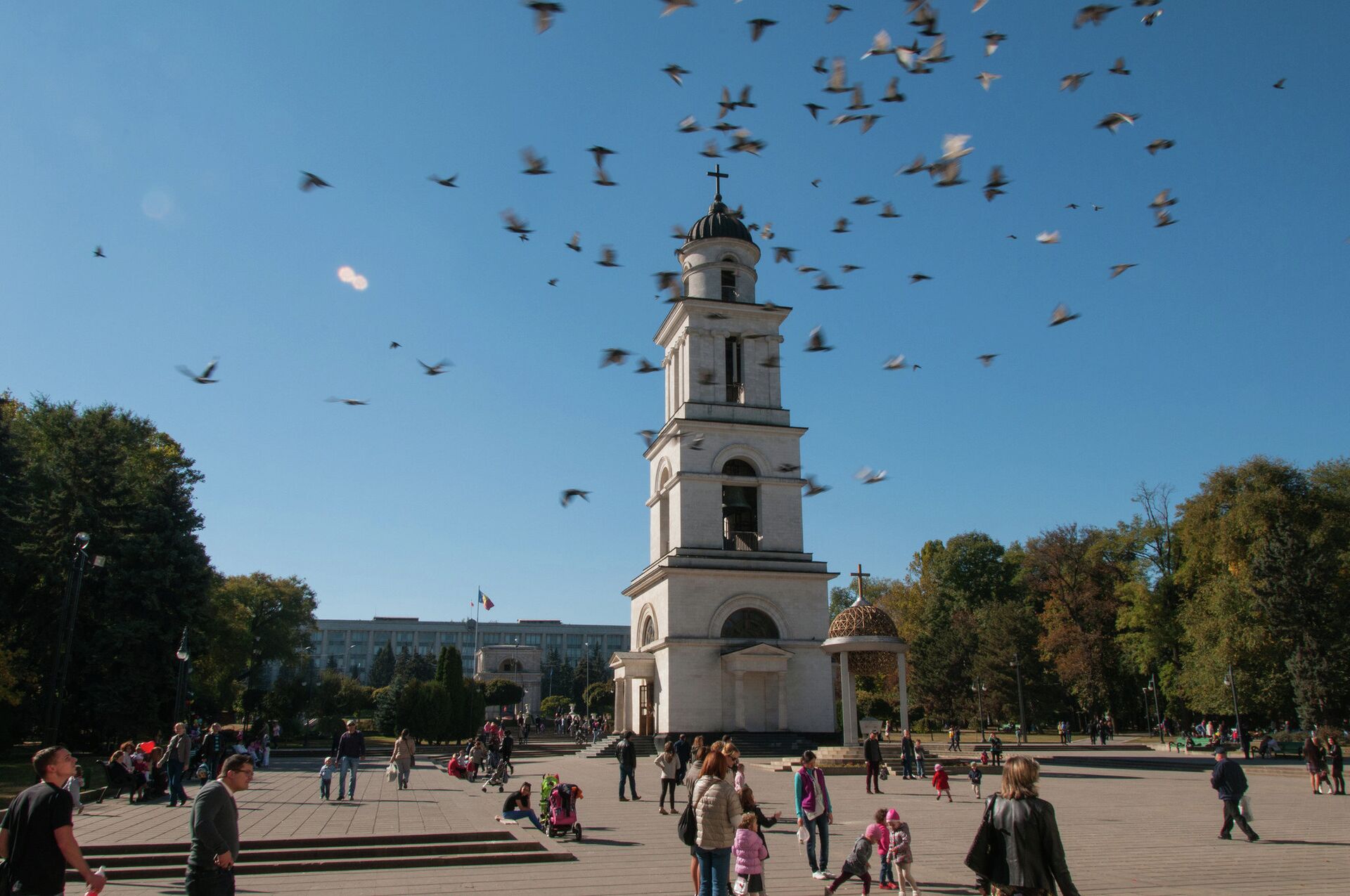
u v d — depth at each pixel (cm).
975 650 9169
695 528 5859
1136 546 7881
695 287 6334
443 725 7119
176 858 1941
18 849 955
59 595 5259
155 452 6769
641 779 4166
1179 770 4778
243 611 8631
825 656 5772
